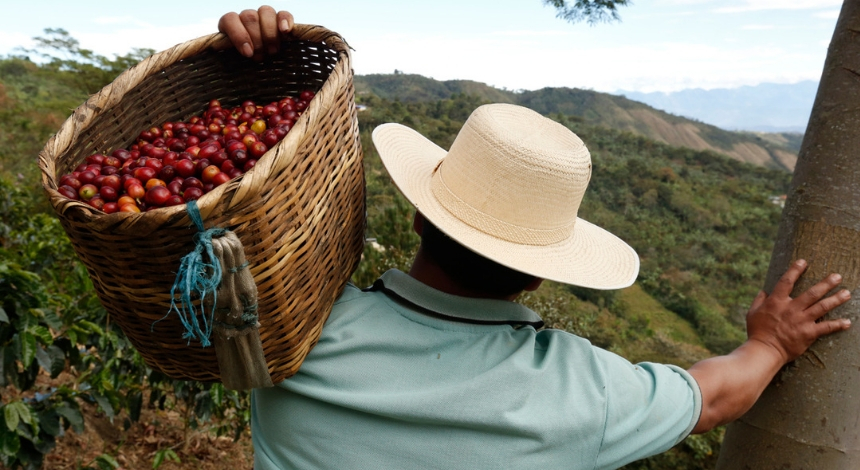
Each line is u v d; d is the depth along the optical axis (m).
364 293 1.26
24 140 19.78
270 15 1.46
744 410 1.31
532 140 1.18
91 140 1.35
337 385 1.11
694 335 29.73
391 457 1.06
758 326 1.43
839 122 1.44
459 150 1.23
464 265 1.17
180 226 0.83
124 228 0.83
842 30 1.48
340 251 1.21
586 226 1.54
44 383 3.92
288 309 1.00
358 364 1.11
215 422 4.73
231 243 0.83
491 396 1.05
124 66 12.64
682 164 78.94
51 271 4.09
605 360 1.16
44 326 2.67
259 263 0.92
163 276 0.90
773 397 1.50
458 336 1.14
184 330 0.99
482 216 1.17
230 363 1.00
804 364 1.45
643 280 36.97
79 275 3.53
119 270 0.91
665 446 1.15
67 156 1.25
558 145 1.22
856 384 1.42
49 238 4.50
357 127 1.31
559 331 1.21
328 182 1.08
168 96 1.58
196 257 0.80
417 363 1.11
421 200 1.24
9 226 4.89
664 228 51.69
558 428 1.04
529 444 1.04
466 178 1.19
